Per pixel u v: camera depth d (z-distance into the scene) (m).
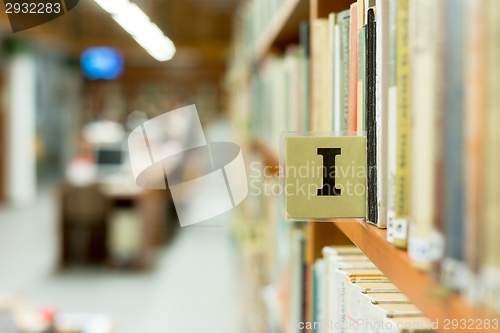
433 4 0.41
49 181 10.84
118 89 9.92
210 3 5.62
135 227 5.17
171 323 3.65
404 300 0.68
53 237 6.34
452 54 0.39
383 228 0.60
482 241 0.36
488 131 0.35
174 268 5.02
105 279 4.76
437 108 0.41
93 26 4.69
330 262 0.96
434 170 0.42
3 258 5.39
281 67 1.71
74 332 1.92
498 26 0.34
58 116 10.65
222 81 9.59
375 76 0.62
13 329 1.78
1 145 8.72
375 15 0.62
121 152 5.78
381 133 0.58
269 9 2.10
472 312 0.37
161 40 2.95
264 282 2.32
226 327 3.54
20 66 8.77
